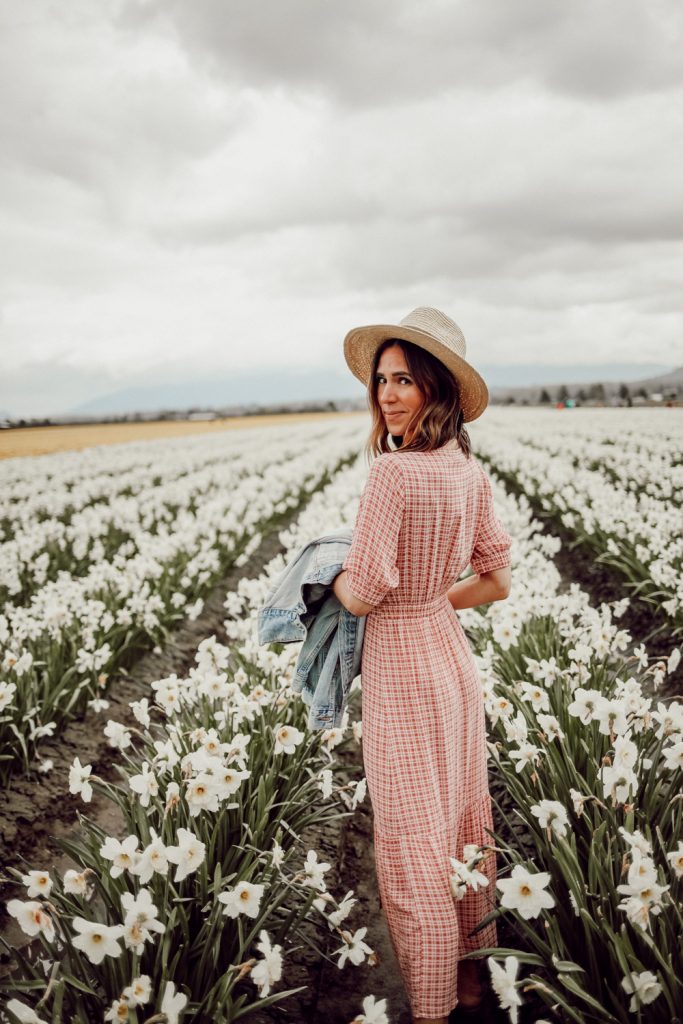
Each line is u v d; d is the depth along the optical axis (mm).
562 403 66750
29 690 3754
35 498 12312
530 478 12445
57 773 3738
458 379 1904
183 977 1916
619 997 1780
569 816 2352
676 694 4305
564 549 8867
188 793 1970
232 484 13945
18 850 3176
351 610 1809
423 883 1777
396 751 1854
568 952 1879
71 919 2016
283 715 3119
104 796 3719
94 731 4230
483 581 2154
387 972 2471
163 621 5488
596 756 2631
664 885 1840
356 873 3039
